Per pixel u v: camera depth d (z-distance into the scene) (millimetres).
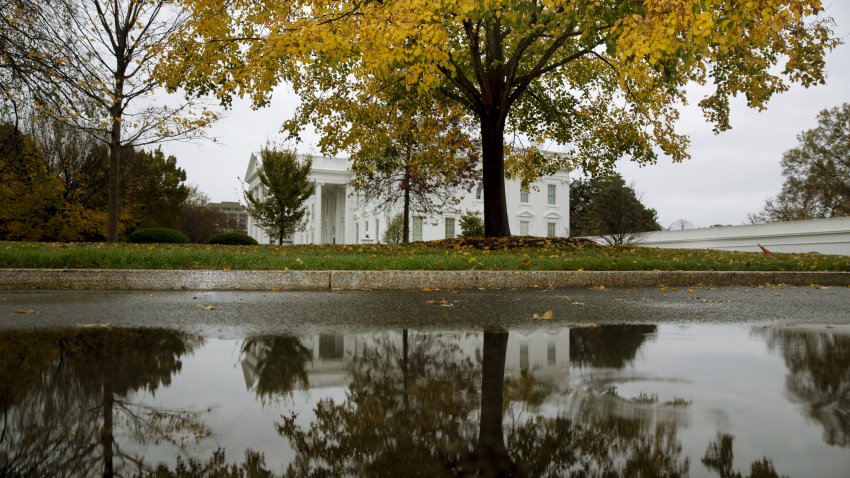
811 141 35438
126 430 1739
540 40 14188
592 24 10453
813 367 2684
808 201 38219
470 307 5121
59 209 25562
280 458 1518
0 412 1906
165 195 41812
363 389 2262
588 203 54250
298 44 9789
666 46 7934
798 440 1652
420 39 9102
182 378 2416
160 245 12305
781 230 27031
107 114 13391
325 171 50188
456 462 1490
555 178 44750
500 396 2154
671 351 3104
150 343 3229
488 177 13930
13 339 3277
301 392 2213
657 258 10211
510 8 9234
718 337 3584
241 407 2002
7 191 22953
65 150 27781
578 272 7512
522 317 4508
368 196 29672
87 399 2078
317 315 4512
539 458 1516
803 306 5484
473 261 8203
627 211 34781
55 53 11820
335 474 1411
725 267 9039
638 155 16250
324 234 61531
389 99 15031
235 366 2672
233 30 11914
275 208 32250
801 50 10977
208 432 1730
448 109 17719
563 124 16531
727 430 1746
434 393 2203
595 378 2449
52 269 6281
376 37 8984
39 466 1452
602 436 1695
